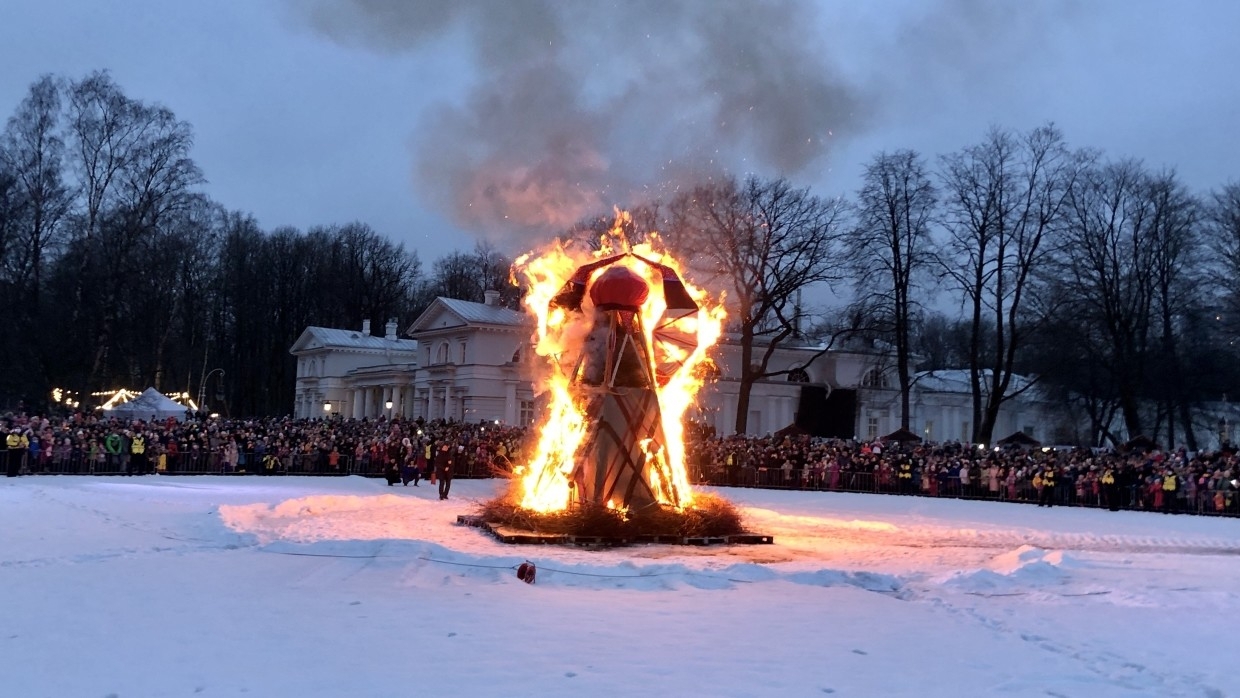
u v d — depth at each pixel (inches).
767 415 3056.1
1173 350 2142.0
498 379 2992.1
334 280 4033.0
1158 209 2065.7
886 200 2167.8
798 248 2155.5
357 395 3641.7
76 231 2220.7
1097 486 1338.6
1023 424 3366.1
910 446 1782.7
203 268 3280.0
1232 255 2016.5
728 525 767.7
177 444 1574.8
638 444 755.4
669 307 846.5
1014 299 2078.0
